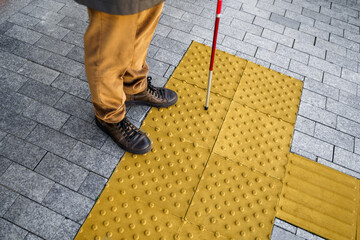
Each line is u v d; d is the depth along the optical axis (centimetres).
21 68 260
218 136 238
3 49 271
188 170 218
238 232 195
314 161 236
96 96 182
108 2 131
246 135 243
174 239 187
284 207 209
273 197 213
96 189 202
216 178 217
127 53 163
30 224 183
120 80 182
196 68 285
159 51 293
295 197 214
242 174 221
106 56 158
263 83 283
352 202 217
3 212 185
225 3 360
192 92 264
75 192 199
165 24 321
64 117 234
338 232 203
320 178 226
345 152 246
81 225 187
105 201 197
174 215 196
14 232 179
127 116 240
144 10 155
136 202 199
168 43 302
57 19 304
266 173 223
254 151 234
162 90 248
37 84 251
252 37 326
